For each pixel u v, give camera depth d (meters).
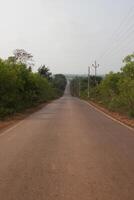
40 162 10.52
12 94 31.89
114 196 7.05
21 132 18.55
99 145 13.88
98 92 75.12
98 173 9.09
